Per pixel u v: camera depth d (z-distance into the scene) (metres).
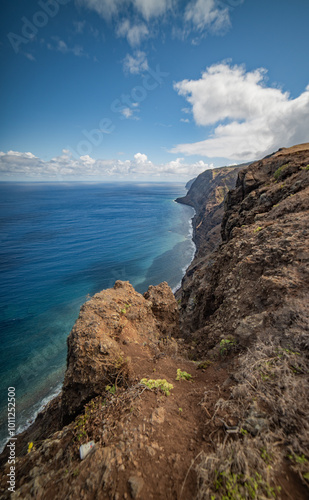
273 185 16.36
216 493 2.17
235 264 9.67
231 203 23.41
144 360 6.08
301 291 4.79
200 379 4.70
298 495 1.99
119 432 3.26
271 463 2.25
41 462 3.28
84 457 2.99
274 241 7.65
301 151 19.08
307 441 2.30
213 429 2.98
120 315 7.78
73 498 2.50
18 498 2.74
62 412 5.89
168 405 3.74
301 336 3.61
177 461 2.67
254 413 2.86
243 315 6.26
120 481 2.53
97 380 5.18
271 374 3.31
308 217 7.91
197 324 12.54
